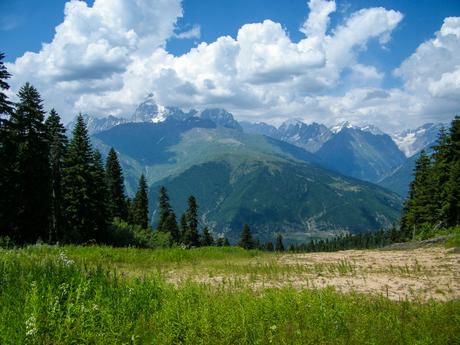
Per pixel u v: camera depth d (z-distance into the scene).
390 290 11.96
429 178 55.31
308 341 7.43
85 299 8.40
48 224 44.09
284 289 10.37
